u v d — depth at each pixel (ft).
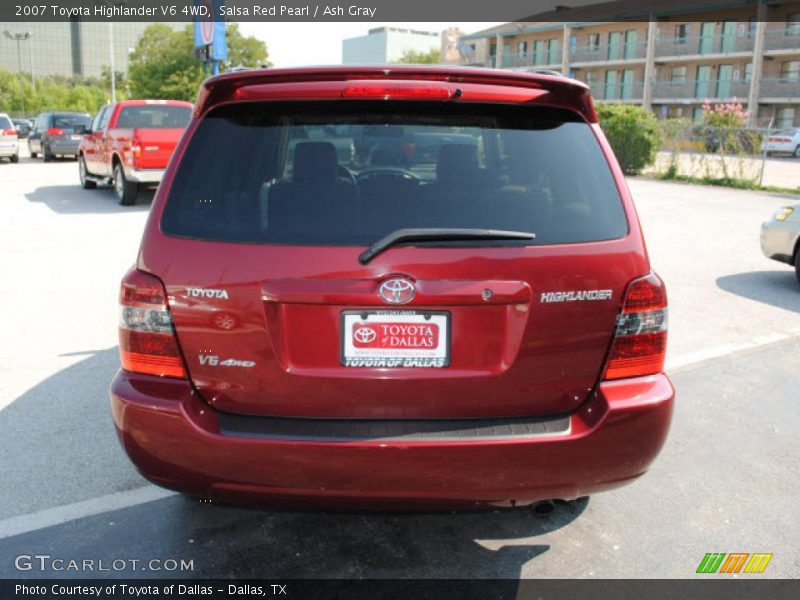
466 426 8.49
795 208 28.22
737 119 81.97
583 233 8.68
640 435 8.74
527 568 10.30
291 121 8.95
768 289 27.86
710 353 20.16
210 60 55.72
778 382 17.97
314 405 8.48
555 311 8.47
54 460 13.11
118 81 327.47
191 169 8.90
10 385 16.74
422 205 8.60
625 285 8.71
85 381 17.04
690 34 171.22
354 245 8.31
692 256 34.14
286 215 8.55
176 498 11.91
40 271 28.30
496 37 212.43
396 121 8.97
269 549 10.62
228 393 8.59
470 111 9.05
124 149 46.65
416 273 8.21
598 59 187.21
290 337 8.37
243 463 8.37
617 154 81.41
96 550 10.48
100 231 37.83
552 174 8.95
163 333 8.58
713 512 11.93
